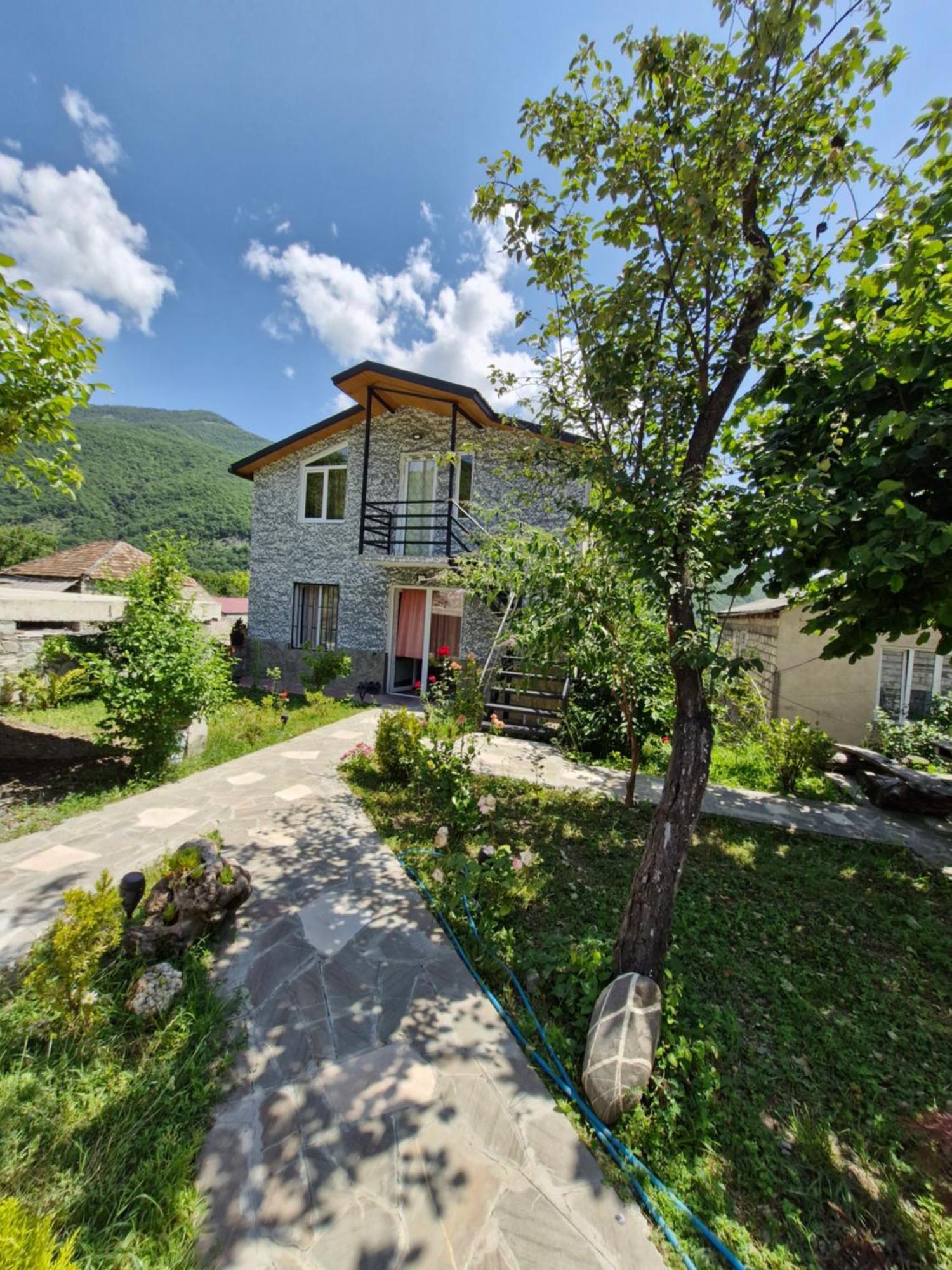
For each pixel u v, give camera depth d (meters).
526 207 3.25
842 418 3.06
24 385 3.94
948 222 2.31
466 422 10.77
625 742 7.12
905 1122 2.12
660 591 2.79
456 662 9.23
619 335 3.25
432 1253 1.57
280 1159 1.81
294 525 12.56
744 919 3.49
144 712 5.17
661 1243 1.66
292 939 2.99
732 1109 2.15
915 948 3.29
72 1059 2.12
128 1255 1.52
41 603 5.11
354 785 5.46
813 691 8.85
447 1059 2.25
